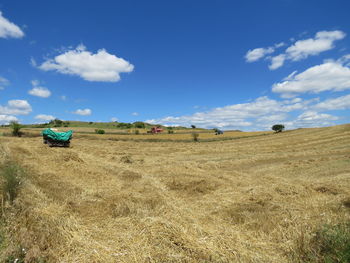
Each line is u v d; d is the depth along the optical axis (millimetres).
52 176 7383
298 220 4340
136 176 8734
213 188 7492
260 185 7746
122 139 42531
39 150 12062
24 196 4516
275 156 17984
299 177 10039
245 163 15383
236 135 52469
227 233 4012
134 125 90562
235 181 8586
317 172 10820
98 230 3943
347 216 4371
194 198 6441
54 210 4387
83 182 7184
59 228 3742
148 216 4371
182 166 11812
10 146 11992
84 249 3332
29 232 3406
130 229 3936
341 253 2895
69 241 3490
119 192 6301
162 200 5578
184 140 43344
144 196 5961
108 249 3350
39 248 3172
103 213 4680
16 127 35344
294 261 3176
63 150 12742
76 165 9508
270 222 4406
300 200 5902
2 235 3268
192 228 4008
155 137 48219
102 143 32219
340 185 7473
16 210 3885
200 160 16547
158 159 16281
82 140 36812
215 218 4828
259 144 31672
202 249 3357
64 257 3135
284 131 50750
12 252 2971
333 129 40844
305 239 3469
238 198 6320
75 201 5262
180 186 7629
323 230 3432
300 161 14172
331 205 5258
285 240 3691
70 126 87000
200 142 40344
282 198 6172
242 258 3252
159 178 8766
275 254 3402
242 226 4371
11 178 4617
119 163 12359
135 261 3096
